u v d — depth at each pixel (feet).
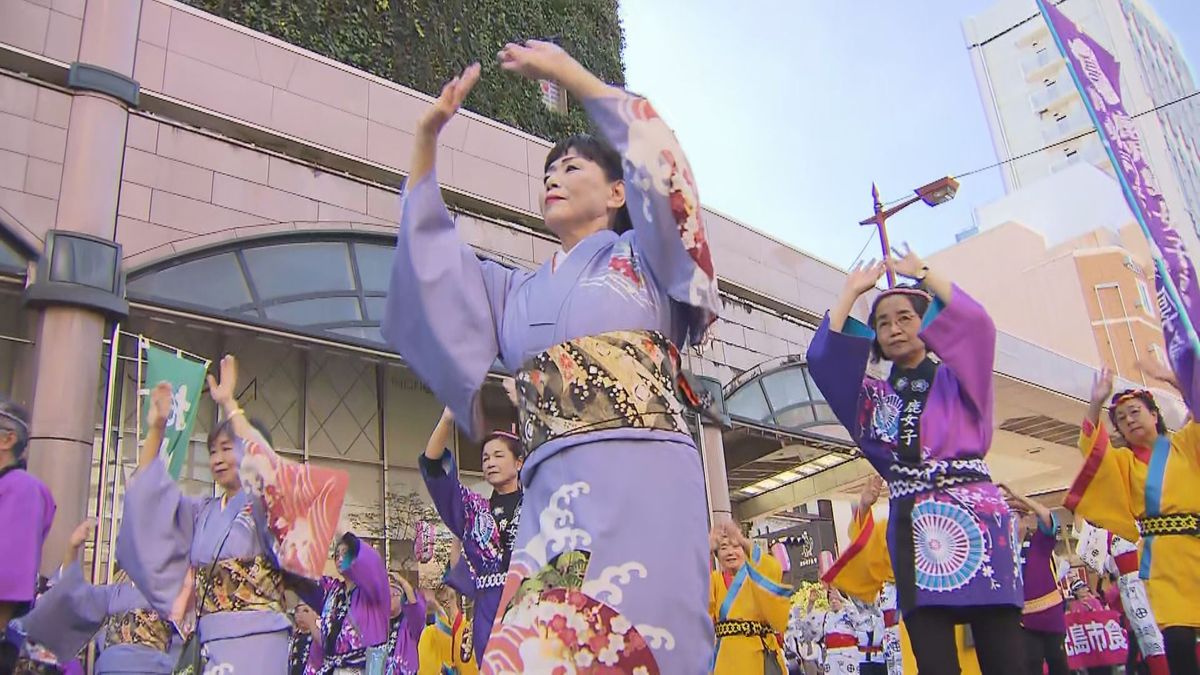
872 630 33.53
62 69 27.48
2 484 10.62
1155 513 14.33
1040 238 97.35
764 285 49.52
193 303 28.12
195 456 31.19
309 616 21.35
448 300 6.88
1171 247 13.93
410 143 35.55
